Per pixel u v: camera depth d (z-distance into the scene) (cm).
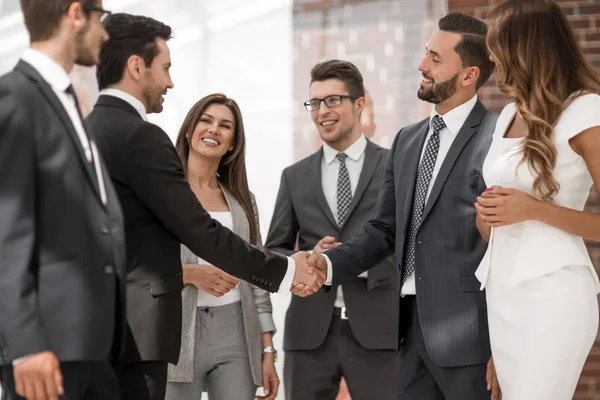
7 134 184
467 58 281
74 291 189
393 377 327
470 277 266
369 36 502
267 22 519
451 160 274
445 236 271
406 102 494
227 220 315
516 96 237
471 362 262
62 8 197
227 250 245
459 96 283
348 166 348
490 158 251
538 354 231
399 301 283
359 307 329
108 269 196
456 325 265
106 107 234
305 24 513
